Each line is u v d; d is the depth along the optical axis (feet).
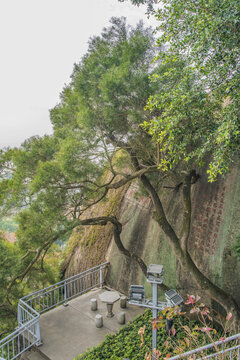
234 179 28.22
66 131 27.07
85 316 30.14
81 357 24.03
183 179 27.81
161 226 26.89
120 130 23.72
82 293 38.60
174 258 31.94
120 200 45.21
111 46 25.31
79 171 23.29
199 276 24.32
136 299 20.01
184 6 14.42
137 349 24.25
